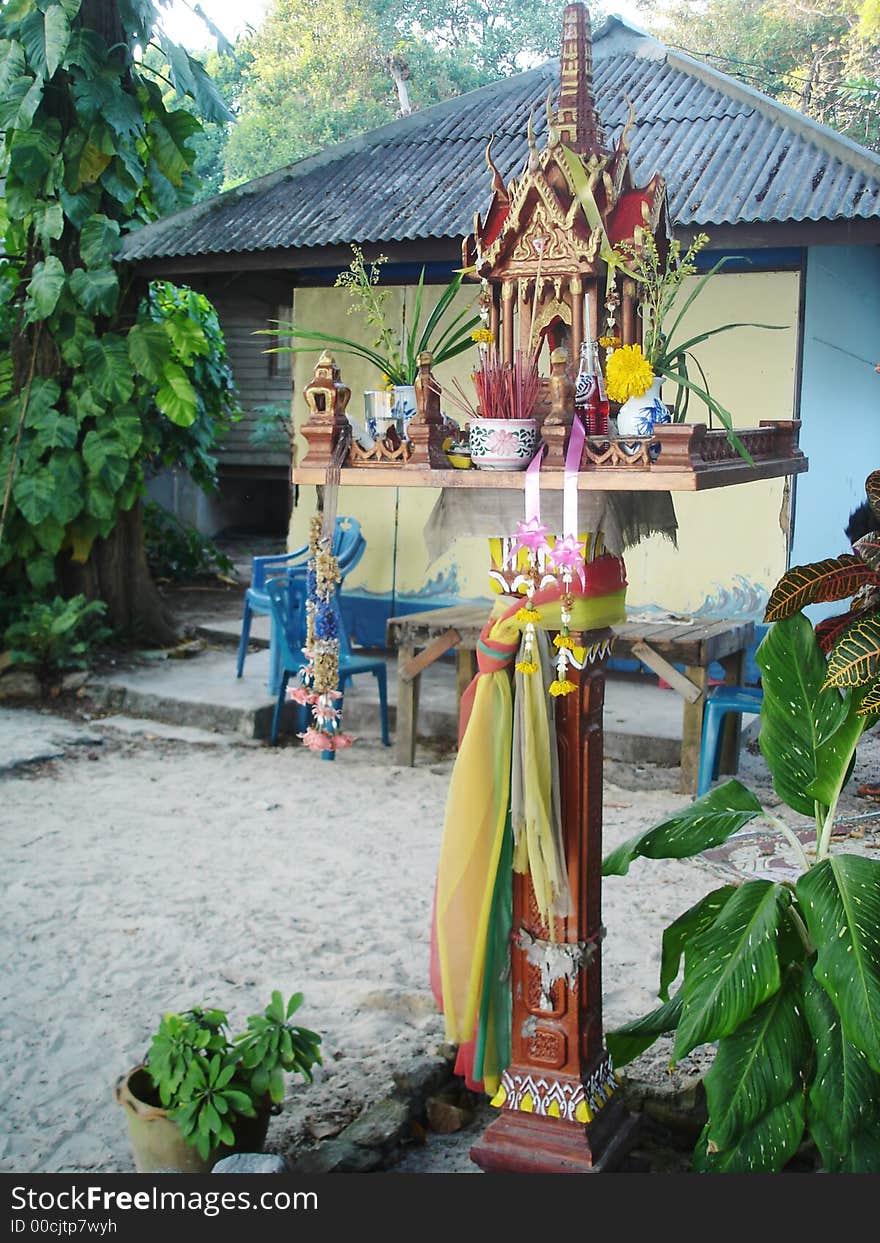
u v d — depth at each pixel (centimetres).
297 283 848
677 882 508
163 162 852
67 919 474
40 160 800
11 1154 319
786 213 645
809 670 297
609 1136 299
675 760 640
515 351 312
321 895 501
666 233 323
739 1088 267
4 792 637
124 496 870
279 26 2162
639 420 290
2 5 807
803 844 550
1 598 857
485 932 288
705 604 751
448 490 301
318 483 293
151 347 830
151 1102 303
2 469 835
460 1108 340
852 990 249
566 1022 291
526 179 302
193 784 653
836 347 805
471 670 666
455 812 292
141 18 823
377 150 880
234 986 418
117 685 789
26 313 833
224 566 1212
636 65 905
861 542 295
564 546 263
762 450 338
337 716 320
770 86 1878
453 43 2208
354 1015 396
